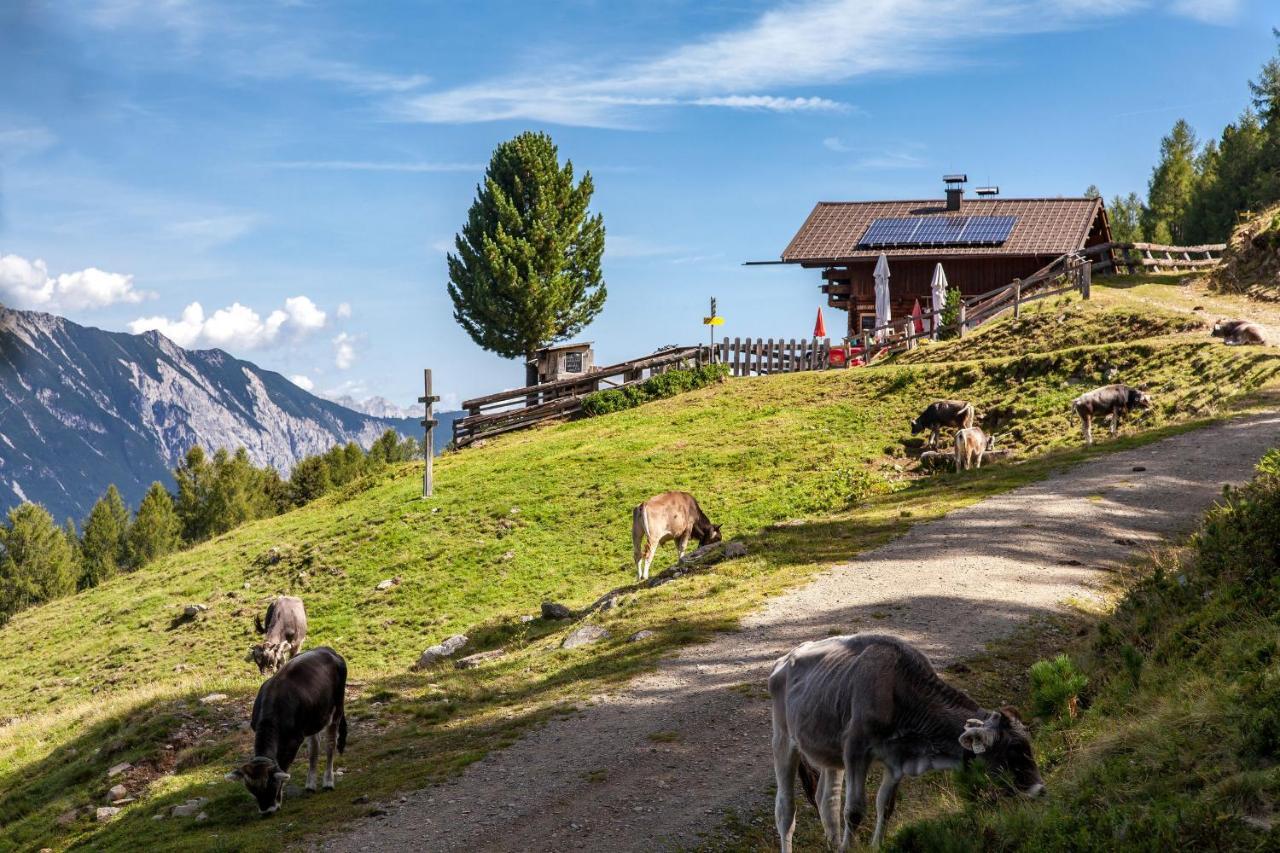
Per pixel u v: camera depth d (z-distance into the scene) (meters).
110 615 38.72
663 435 44.78
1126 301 46.56
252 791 13.17
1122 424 34.31
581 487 39.62
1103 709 11.27
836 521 25.28
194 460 105.50
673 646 17.73
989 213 63.75
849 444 39.06
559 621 24.39
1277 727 8.81
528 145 69.56
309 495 93.00
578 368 61.94
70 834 14.84
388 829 12.01
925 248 60.28
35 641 38.41
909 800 10.91
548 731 14.65
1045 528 22.20
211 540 49.28
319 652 14.48
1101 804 8.68
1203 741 9.25
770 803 11.47
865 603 18.33
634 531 27.72
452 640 24.89
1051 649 15.30
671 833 11.02
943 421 36.59
